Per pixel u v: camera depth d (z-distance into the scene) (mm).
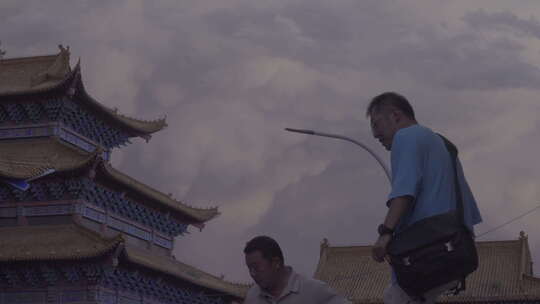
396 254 6664
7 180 52125
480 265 85125
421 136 6961
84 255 52656
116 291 56781
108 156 69312
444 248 6625
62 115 61375
